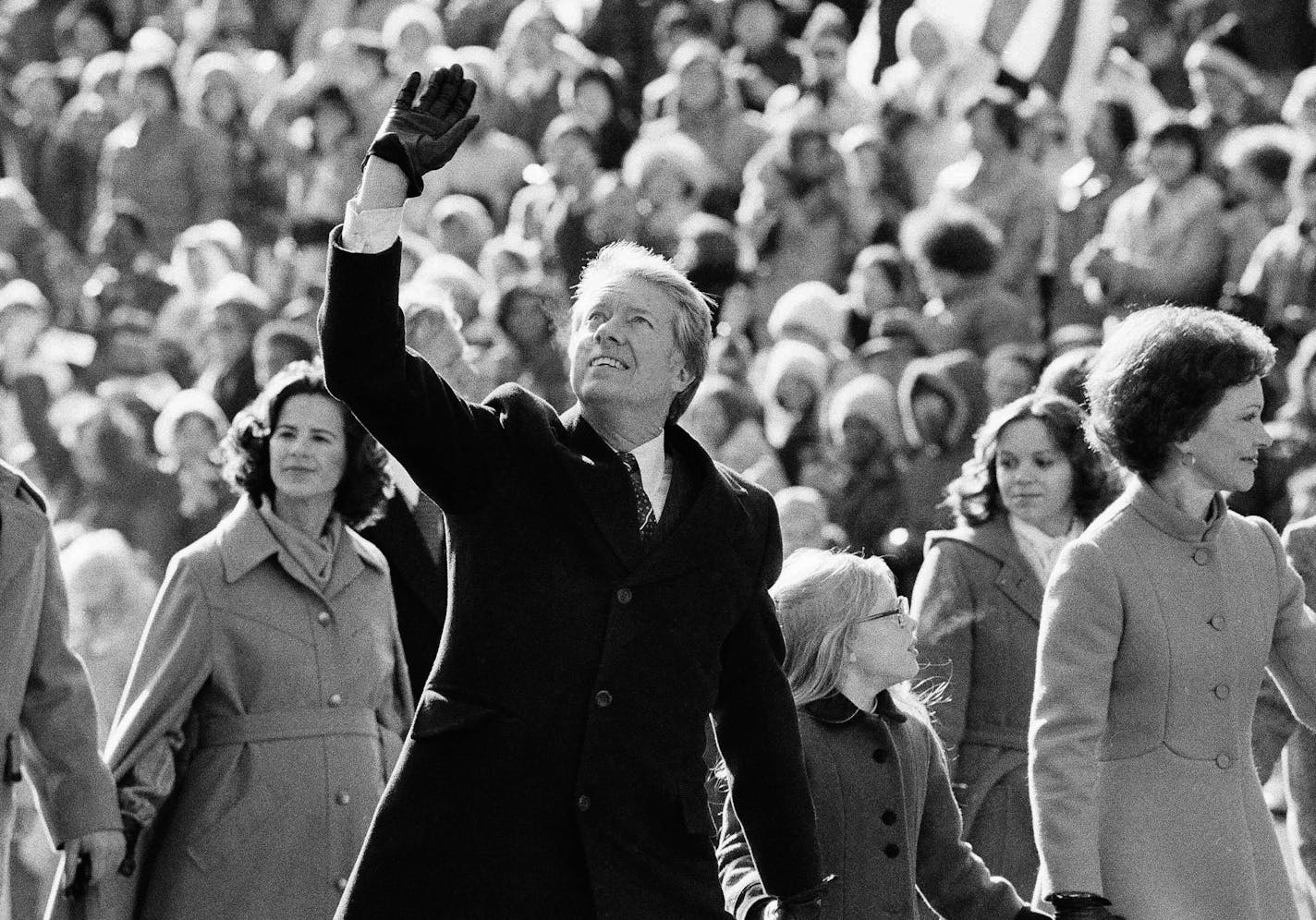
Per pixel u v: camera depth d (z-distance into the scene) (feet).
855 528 61.98
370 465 39.24
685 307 29.60
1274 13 88.74
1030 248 79.66
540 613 28.07
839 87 94.12
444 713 27.94
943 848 34.17
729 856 32.27
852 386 63.26
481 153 98.43
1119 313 72.54
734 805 30.37
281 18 122.31
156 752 37.42
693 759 28.71
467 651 28.09
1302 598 34.40
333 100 100.73
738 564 29.37
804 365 70.38
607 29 106.93
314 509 39.06
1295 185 70.95
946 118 92.68
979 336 70.49
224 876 37.32
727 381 70.08
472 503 28.19
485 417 28.45
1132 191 75.82
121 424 70.64
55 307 104.42
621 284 29.45
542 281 69.87
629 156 88.84
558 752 27.89
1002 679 42.24
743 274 84.74
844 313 77.30
